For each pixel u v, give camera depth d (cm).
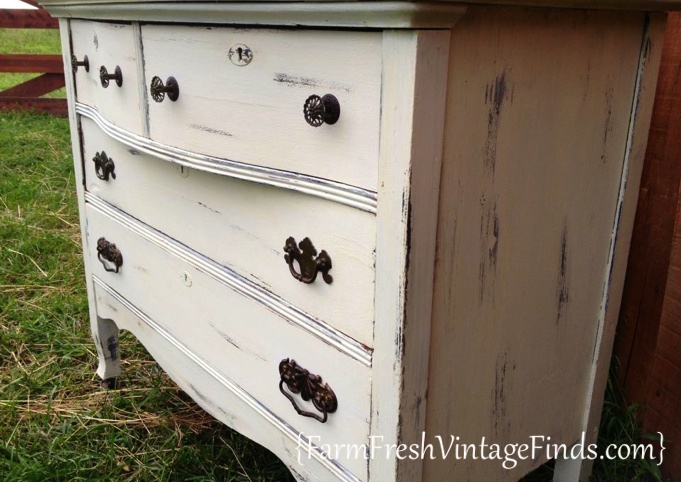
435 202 76
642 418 136
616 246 109
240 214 98
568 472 125
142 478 134
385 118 71
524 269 94
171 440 144
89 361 172
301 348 93
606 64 94
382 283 77
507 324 95
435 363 85
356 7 67
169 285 121
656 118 126
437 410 89
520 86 82
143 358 175
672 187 125
